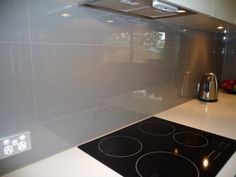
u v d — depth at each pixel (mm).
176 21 1192
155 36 1192
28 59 678
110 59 956
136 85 1142
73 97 836
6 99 648
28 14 655
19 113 685
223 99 1755
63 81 789
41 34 697
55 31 732
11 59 640
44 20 696
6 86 642
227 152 856
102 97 959
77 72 830
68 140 855
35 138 742
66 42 771
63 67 779
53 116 782
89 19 829
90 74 882
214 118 1277
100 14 863
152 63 1220
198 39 1608
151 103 1289
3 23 608
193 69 1632
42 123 753
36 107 726
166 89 1395
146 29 1119
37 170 720
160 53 1261
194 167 746
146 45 1146
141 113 1227
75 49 805
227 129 1103
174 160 799
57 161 779
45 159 786
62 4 732
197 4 842
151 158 814
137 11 891
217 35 1895
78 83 843
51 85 754
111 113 1025
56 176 693
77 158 805
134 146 916
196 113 1376
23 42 658
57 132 808
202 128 1118
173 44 1352
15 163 701
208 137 1006
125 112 1109
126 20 989
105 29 901
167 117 1297
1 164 667
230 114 1355
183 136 1023
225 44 2088
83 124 901
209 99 1646
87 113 907
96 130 967
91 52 866
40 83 722
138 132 1066
